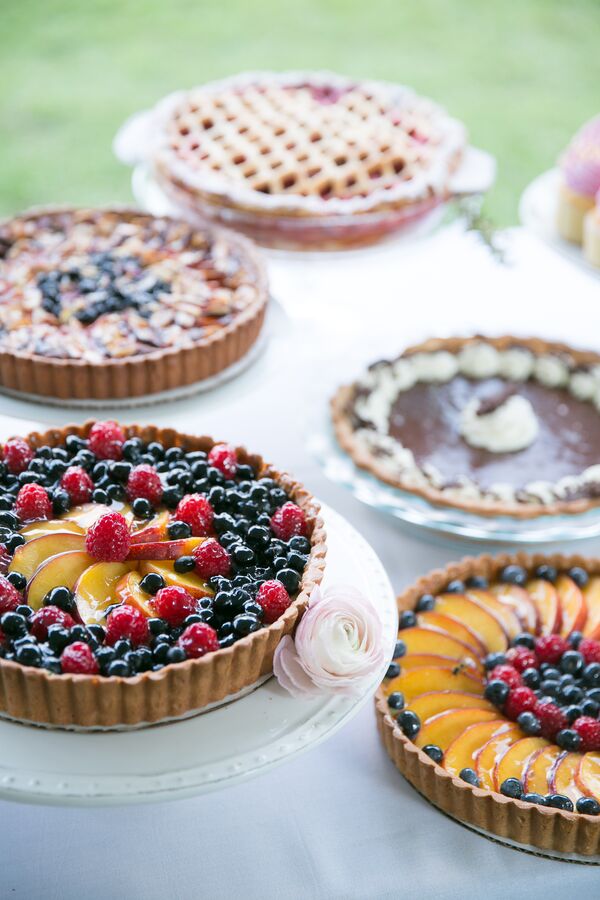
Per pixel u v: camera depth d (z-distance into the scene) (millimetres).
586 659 1034
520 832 941
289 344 1239
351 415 1219
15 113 2260
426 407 1260
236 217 1337
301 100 1495
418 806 969
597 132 1353
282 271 1384
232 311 1229
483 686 1031
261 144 1405
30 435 1038
